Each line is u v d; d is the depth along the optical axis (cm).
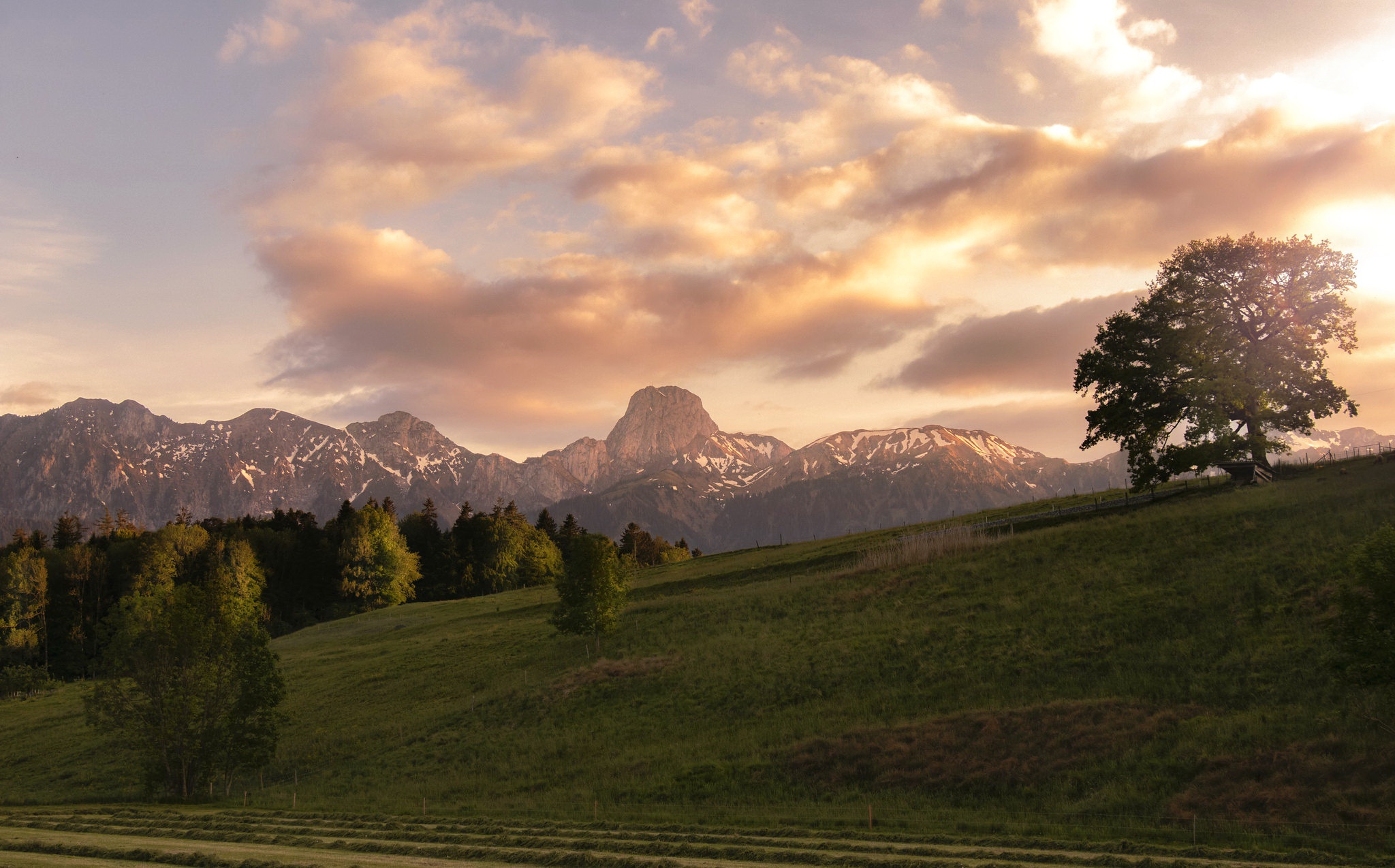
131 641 4922
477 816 3619
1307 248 6969
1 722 7162
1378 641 2752
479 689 6159
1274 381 6819
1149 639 4347
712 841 2881
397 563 13538
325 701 6506
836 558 8600
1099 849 2553
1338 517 5109
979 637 4962
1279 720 3189
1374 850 2383
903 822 3048
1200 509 6294
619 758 4334
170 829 3506
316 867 2525
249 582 12812
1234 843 2547
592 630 6712
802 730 4209
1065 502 9669
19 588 11419
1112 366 7444
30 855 2827
